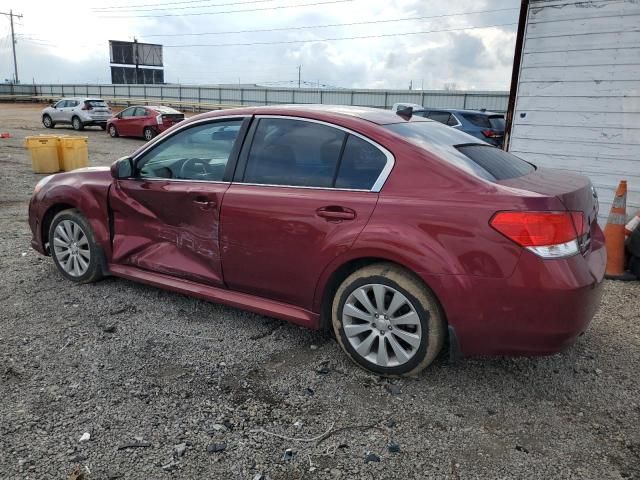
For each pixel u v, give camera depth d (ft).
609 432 9.27
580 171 24.36
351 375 10.96
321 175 11.30
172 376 10.80
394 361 10.62
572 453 8.70
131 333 12.66
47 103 171.42
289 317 11.80
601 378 11.09
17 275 16.51
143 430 9.05
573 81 23.85
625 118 22.94
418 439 8.99
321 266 10.98
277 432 9.11
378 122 11.34
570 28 23.50
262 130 12.30
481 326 9.62
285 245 11.41
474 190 9.73
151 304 14.38
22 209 27.25
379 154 10.75
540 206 9.18
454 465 8.37
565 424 9.48
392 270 10.31
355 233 10.45
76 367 11.05
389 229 10.11
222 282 12.73
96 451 8.50
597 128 23.65
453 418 9.59
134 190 13.93
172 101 153.89
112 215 14.65
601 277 10.03
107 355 11.58
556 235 9.16
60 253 15.78
